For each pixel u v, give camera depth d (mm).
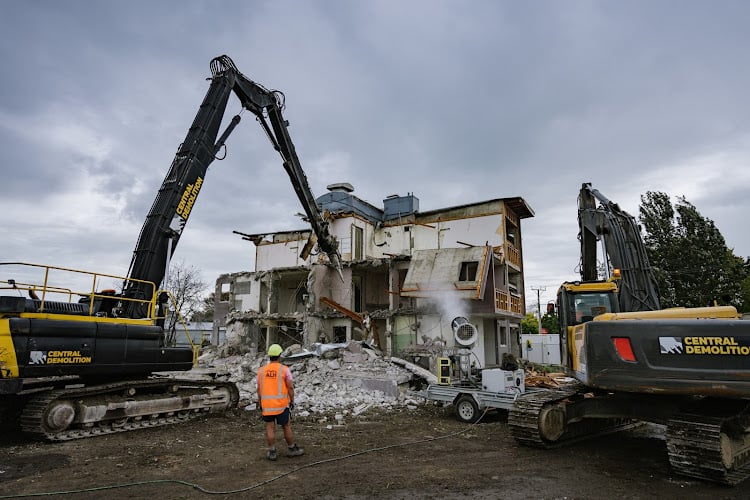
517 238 31359
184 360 10766
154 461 7035
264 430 9633
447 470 6660
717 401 6773
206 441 8508
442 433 9641
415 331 22828
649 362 6406
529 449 8039
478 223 29031
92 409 8703
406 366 18016
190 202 11180
